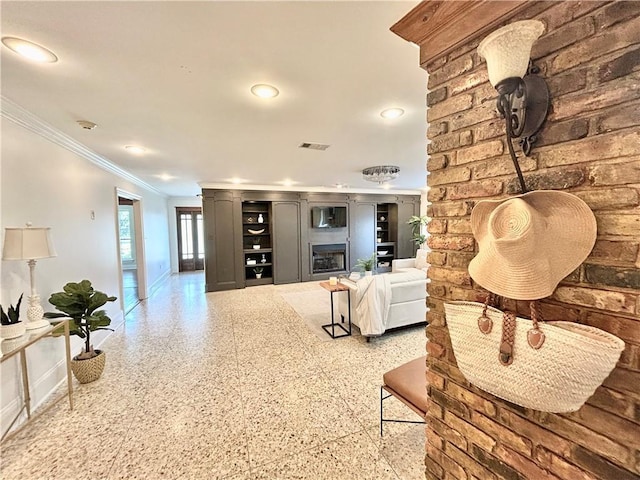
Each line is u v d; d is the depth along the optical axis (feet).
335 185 21.88
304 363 9.21
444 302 3.81
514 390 2.74
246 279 21.84
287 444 5.76
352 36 4.51
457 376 3.68
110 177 13.23
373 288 10.52
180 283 23.57
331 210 23.61
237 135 9.31
